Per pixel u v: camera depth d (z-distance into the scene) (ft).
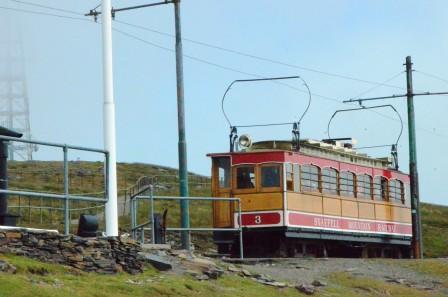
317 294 73.61
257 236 110.63
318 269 88.07
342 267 91.35
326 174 119.03
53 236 61.98
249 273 76.59
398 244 138.00
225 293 65.36
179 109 109.91
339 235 119.96
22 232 60.49
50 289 52.80
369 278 85.56
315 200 115.55
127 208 168.25
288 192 110.42
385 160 140.56
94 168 225.56
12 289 50.67
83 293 54.49
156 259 69.62
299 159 113.50
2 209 68.13
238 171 112.27
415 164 152.66
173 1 110.93
